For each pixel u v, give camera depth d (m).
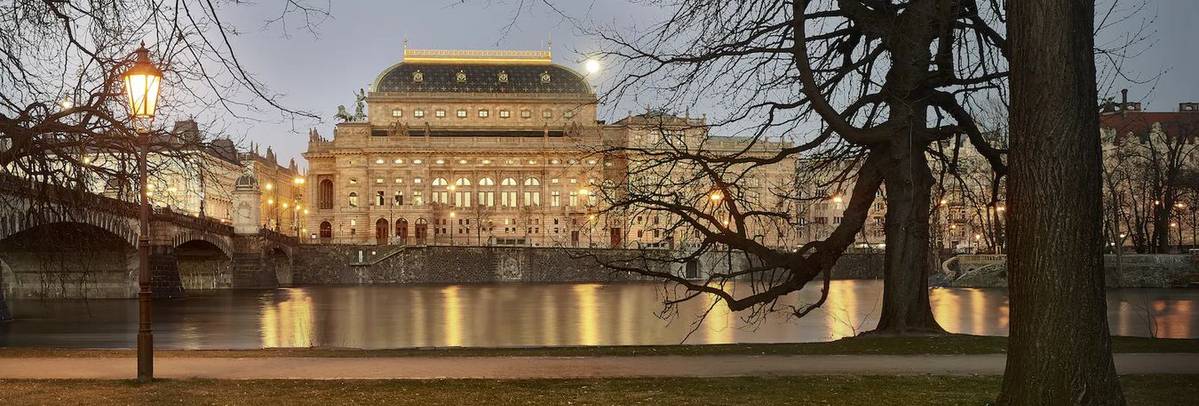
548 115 199.62
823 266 25.91
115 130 24.52
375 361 23.19
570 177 191.50
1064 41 12.70
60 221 33.53
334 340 48.88
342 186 191.75
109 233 71.06
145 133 19.55
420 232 189.38
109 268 77.94
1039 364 12.79
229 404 16.31
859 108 24.86
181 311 70.25
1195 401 16.06
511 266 137.38
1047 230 12.75
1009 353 13.38
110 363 22.98
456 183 194.12
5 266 79.69
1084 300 12.73
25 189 29.39
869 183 25.88
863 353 24.08
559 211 191.25
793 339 46.50
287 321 61.69
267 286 110.81
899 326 27.45
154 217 77.56
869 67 25.14
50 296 76.62
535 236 190.62
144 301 19.27
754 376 19.78
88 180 28.03
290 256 126.19
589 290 106.38
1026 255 12.95
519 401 16.55
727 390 17.69
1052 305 12.73
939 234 98.19
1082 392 12.62
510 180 194.00
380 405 16.20
